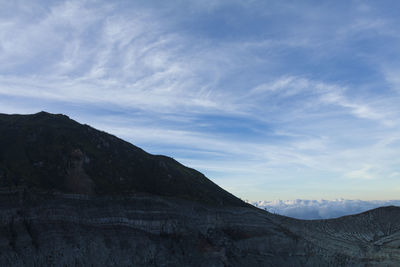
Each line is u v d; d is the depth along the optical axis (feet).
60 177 349.61
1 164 326.85
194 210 416.67
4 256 244.83
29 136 387.55
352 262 452.76
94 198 342.85
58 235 284.82
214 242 381.40
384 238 578.66
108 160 414.82
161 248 336.08
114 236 319.06
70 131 426.51
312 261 429.79
